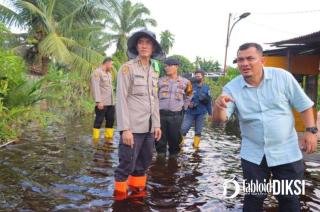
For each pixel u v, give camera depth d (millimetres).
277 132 1851
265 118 1859
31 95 4531
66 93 7797
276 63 6168
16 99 4328
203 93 4473
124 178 2512
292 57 5953
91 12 10852
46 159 3375
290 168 1873
